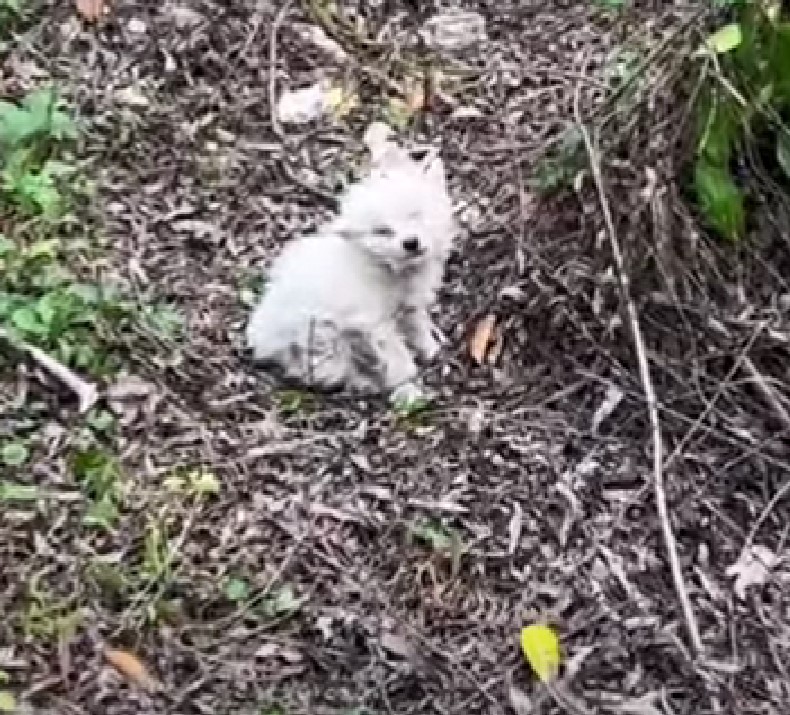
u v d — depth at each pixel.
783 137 1.89
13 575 1.63
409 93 2.30
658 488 1.69
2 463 1.73
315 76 2.33
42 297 1.89
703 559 1.68
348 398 1.85
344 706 1.53
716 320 1.86
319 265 1.83
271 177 2.15
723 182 1.88
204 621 1.60
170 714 1.52
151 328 1.89
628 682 1.57
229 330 1.92
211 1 2.41
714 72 1.85
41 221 2.02
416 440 1.79
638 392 1.82
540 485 1.74
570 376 1.86
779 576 1.67
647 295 1.87
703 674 1.56
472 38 2.41
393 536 1.68
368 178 1.94
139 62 2.32
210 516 1.69
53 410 1.79
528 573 1.66
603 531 1.70
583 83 2.21
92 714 1.52
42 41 2.33
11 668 1.55
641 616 1.62
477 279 1.97
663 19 2.23
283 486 1.73
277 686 1.55
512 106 2.28
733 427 1.79
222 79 2.31
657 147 1.89
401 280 1.81
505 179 2.12
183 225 2.06
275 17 2.40
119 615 1.59
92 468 1.72
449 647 1.59
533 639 1.57
